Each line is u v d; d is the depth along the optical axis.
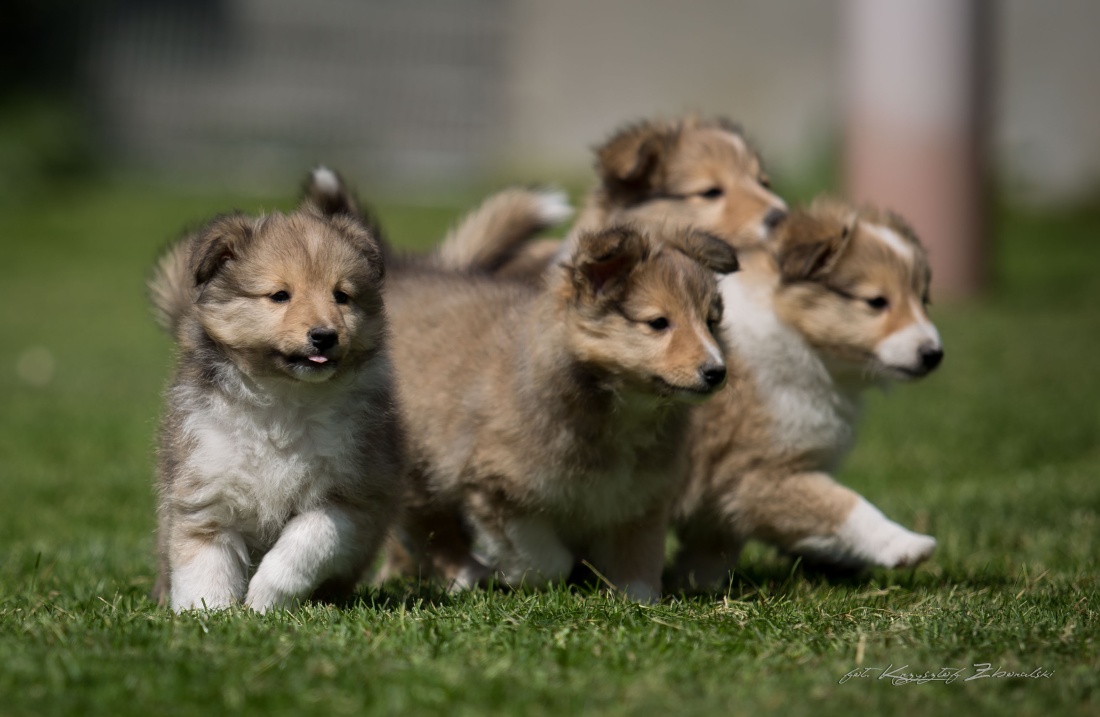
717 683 5.78
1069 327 22.72
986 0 24.75
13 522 10.80
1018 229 36.31
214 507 7.40
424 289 9.49
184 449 7.41
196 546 7.45
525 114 48.22
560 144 48.06
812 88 46.91
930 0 24.34
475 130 47.66
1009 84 40.81
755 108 47.00
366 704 5.45
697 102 47.78
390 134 47.06
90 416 16.05
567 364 8.09
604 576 8.67
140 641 6.23
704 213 10.77
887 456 13.73
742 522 9.48
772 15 48.25
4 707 5.37
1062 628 6.73
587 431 8.09
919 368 9.27
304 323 7.20
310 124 46.56
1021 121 40.88
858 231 9.66
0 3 42.94
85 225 35.25
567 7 48.88
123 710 5.36
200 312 7.45
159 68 45.47
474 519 8.57
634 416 8.12
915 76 24.72
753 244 10.23
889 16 24.47
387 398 7.84
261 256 7.46
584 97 48.72
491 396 8.37
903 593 8.23
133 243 33.47
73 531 10.58
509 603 7.39
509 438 8.22
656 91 48.53
